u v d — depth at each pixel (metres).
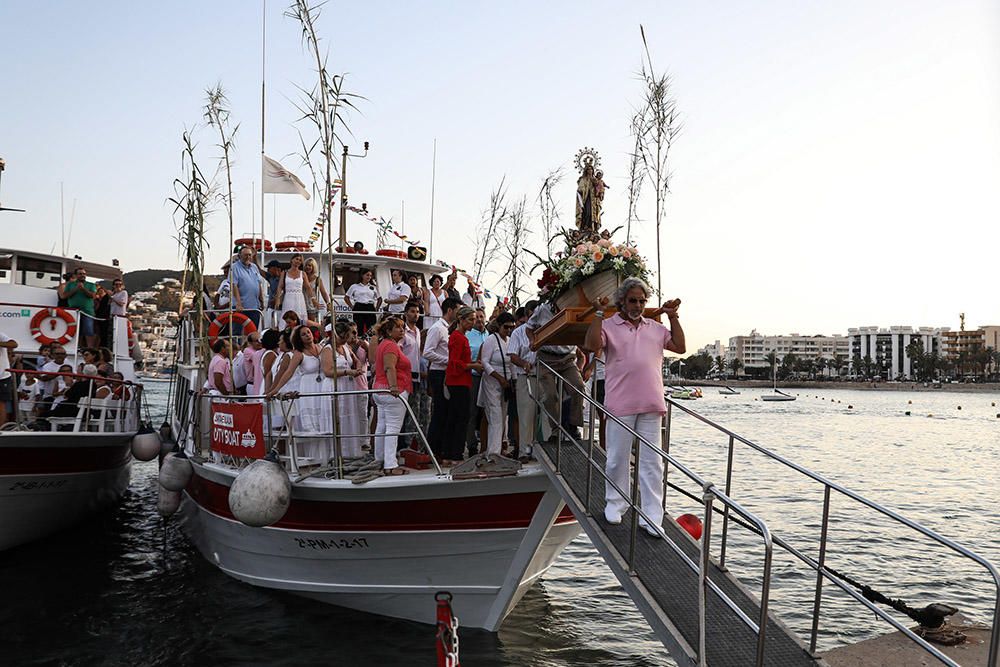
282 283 11.15
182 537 12.91
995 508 18.81
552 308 7.29
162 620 8.59
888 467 28.17
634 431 5.76
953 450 35.88
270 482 7.42
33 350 13.29
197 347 12.70
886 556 13.18
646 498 6.22
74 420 11.46
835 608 10.10
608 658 8.04
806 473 5.50
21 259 16.47
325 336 9.30
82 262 17.34
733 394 153.62
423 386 9.59
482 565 7.62
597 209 8.67
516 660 7.68
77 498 12.45
